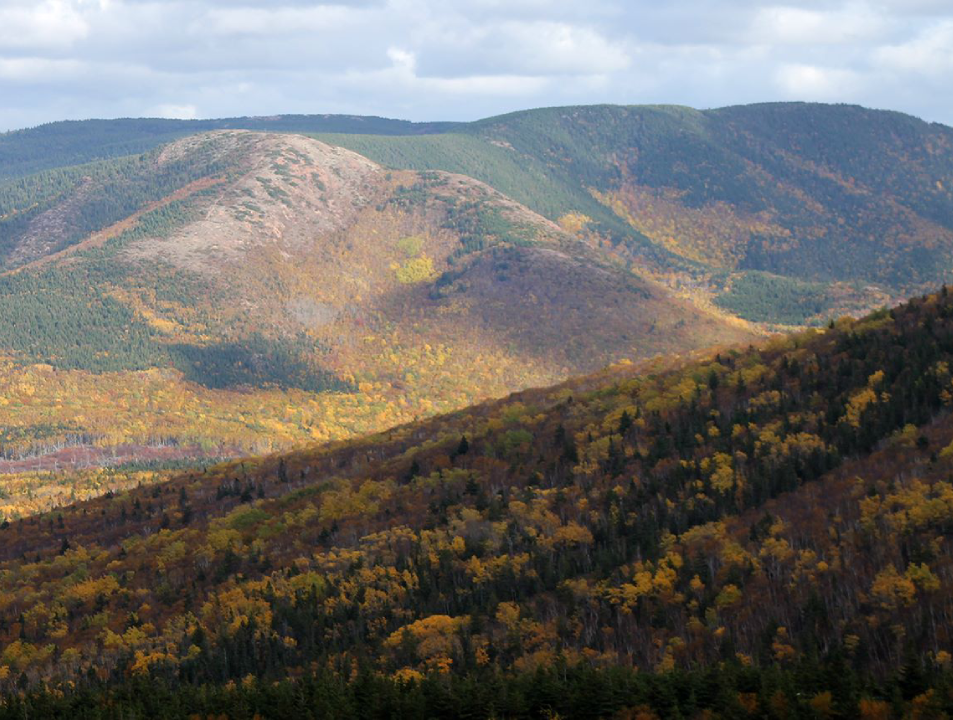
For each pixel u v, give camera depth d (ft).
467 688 566.36
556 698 557.33
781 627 615.98
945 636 577.84
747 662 592.19
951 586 609.42
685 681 554.46
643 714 540.11
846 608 620.49
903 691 531.09
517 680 582.35
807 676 543.80
